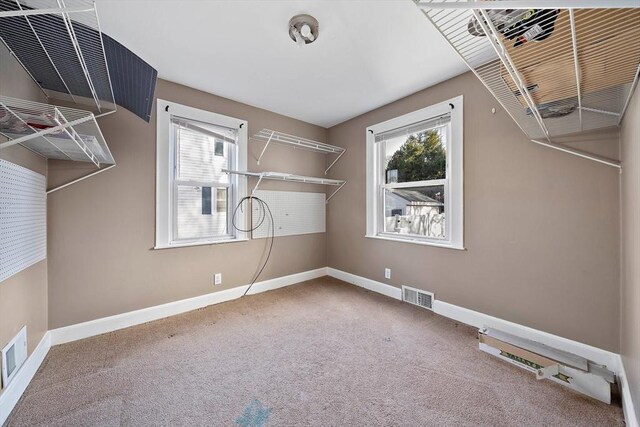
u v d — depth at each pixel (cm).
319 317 242
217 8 153
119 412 131
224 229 290
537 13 80
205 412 131
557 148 177
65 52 137
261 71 224
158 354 182
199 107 261
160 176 239
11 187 137
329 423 125
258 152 308
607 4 59
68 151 165
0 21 110
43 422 125
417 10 155
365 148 324
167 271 245
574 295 172
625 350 141
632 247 126
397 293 287
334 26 169
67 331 196
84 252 204
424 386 150
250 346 193
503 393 144
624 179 144
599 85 113
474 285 223
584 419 127
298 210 347
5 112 103
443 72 226
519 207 196
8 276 134
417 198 279
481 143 216
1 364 128
